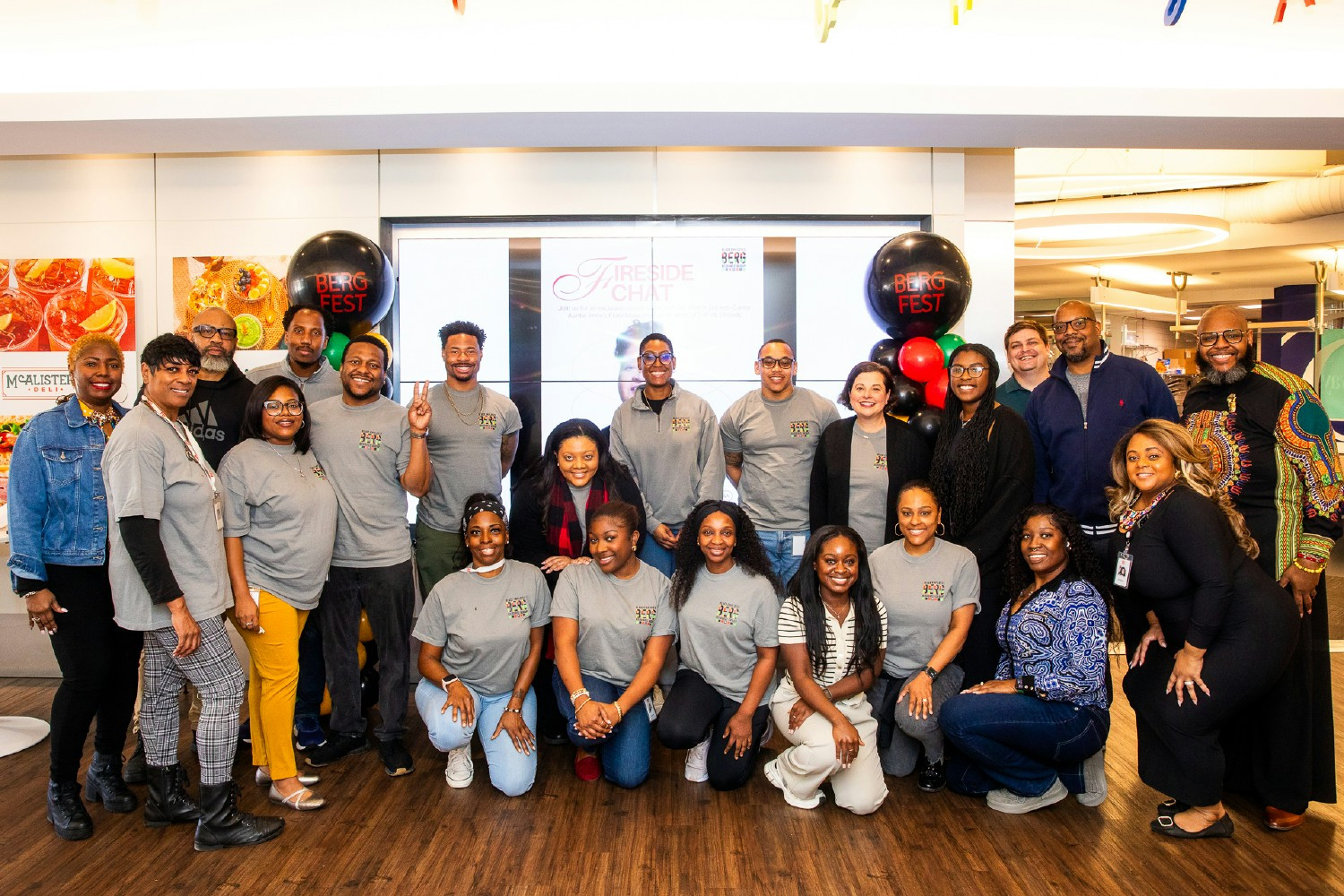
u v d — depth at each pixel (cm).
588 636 295
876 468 328
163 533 246
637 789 296
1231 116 353
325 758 315
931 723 287
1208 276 1152
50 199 434
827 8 304
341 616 303
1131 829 265
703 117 356
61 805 261
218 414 308
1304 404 266
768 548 352
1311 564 260
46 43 353
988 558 301
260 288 431
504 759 288
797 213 437
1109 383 315
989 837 260
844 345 449
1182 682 249
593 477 327
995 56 363
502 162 432
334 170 432
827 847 255
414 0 347
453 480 338
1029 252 941
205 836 253
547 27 354
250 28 351
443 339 341
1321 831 264
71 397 266
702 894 229
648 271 444
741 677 297
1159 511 255
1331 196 745
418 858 248
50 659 428
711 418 357
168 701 262
